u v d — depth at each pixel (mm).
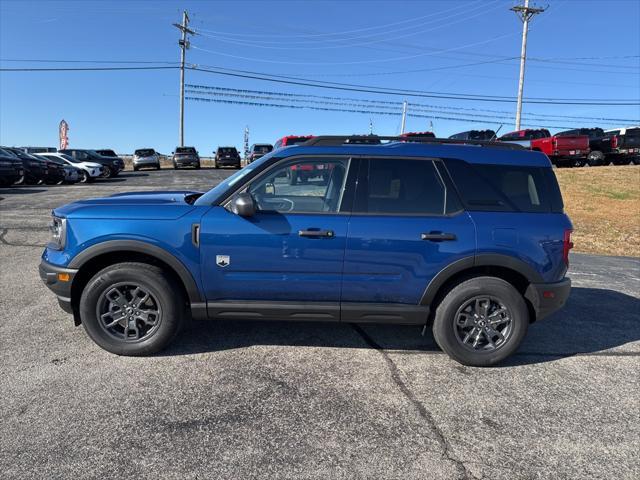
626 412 3316
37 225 10000
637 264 8609
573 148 23688
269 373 3740
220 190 3996
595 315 5492
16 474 2525
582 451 2859
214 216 3789
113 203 4016
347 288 3838
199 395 3373
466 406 3344
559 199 3988
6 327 4500
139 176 27453
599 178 19766
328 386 3564
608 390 3635
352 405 3309
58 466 2596
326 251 3770
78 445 2777
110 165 25688
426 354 4203
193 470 2596
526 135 25406
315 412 3203
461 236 3805
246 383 3566
